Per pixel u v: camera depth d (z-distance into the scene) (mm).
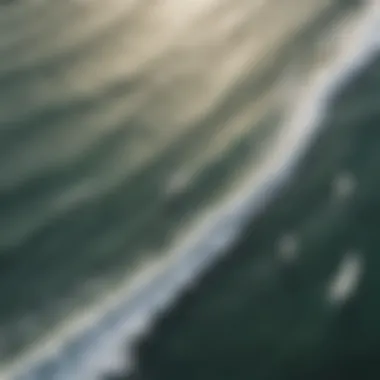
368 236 46031
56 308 44281
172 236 48844
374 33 67438
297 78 63812
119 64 69250
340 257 44844
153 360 39906
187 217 50375
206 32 73062
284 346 39562
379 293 41969
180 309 43062
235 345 40031
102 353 40906
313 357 38719
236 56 69000
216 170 54438
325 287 42875
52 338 42281
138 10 77750
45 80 67500
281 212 49250
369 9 71438
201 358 39562
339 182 50906
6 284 46062
